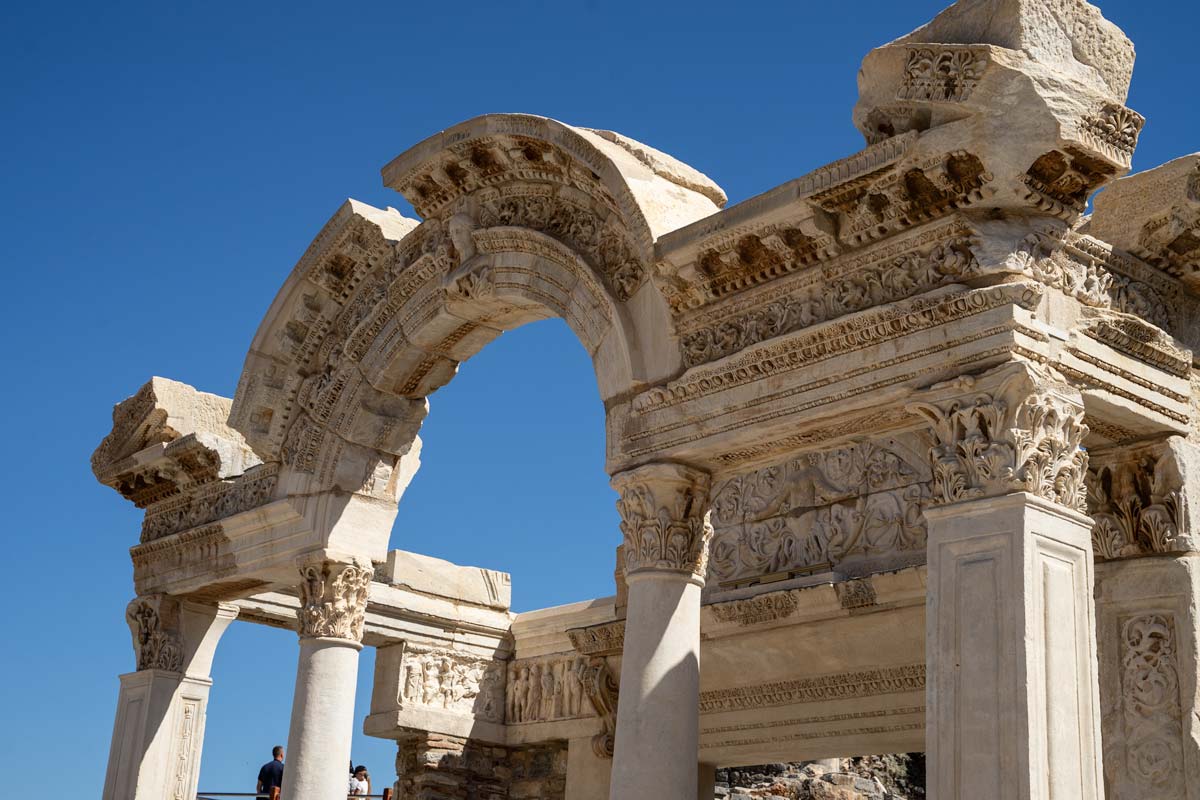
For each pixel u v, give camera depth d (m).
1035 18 11.91
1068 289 12.30
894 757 25.28
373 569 19.53
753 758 20.56
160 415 22.33
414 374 19.08
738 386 13.74
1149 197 12.95
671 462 14.27
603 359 15.36
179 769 21.84
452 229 17.41
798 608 19.30
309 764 18.39
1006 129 11.73
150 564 22.69
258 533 20.44
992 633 11.05
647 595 14.14
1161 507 12.64
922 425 12.99
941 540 11.59
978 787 10.77
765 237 13.32
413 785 24.33
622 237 15.38
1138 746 12.23
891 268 12.70
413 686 24.47
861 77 12.71
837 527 19.67
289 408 20.12
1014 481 11.30
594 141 15.17
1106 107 11.84
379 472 19.59
